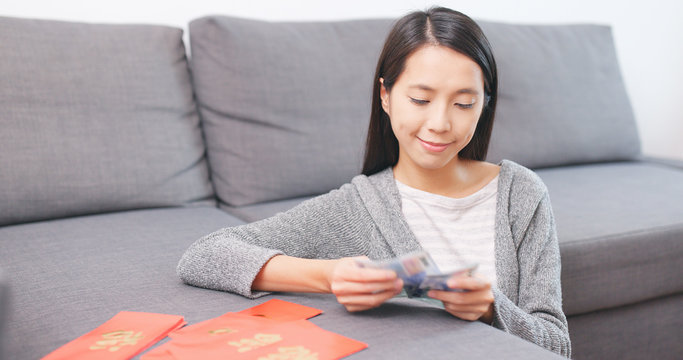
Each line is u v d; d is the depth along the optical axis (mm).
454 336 744
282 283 883
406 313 821
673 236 1435
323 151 1698
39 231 1336
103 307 891
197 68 1693
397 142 1080
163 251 1184
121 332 772
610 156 2188
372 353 690
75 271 1066
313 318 799
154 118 1592
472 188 1062
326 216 1006
